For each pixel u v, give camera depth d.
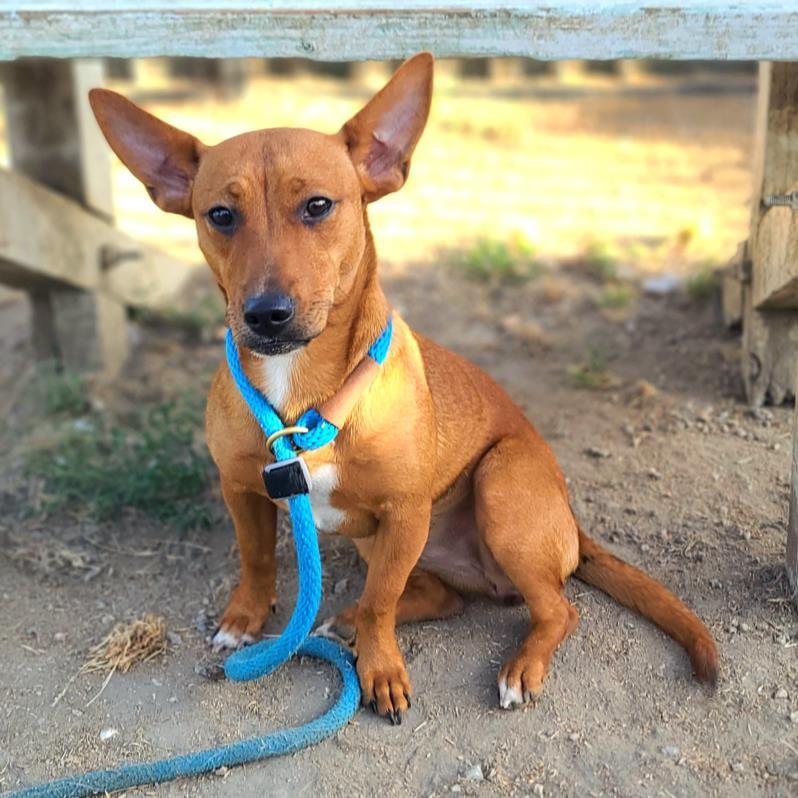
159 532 0.77
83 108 1.02
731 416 0.85
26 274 0.94
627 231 1.40
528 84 2.43
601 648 0.61
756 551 0.68
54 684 0.61
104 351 1.05
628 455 0.81
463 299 1.18
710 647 0.57
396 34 0.61
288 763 0.55
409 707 0.58
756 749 0.53
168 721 0.58
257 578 0.65
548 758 0.54
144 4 0.62
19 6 0.62
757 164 0.82
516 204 1.54
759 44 0.59
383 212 1.51
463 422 0.65
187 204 0.59
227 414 0.59
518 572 0.61
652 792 0.51
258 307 0.50
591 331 1.08
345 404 0.55
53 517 0.80
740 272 0.83
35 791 0.53
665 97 2.36
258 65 2.48
